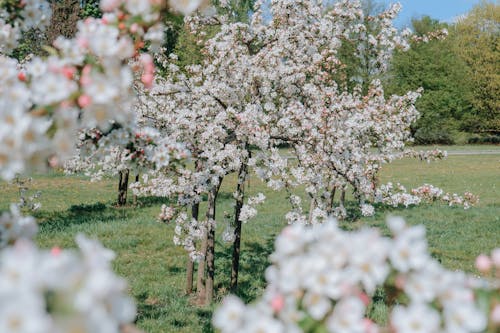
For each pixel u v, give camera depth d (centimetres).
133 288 775
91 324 125
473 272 839
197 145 722
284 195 1741
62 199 1538
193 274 837
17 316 116
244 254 987
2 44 298
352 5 821
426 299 166
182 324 627
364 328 160
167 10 244
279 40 777
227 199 1605
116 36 233
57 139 199
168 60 809
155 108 718
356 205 1483
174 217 762
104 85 203
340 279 165
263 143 663
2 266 130
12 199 1488
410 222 1259
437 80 3766
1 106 184
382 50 920
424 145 4125
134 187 743
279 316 167
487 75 3962
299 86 801
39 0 300
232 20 868
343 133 710
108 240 1042
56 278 129
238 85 761
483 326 156
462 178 2230
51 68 229
